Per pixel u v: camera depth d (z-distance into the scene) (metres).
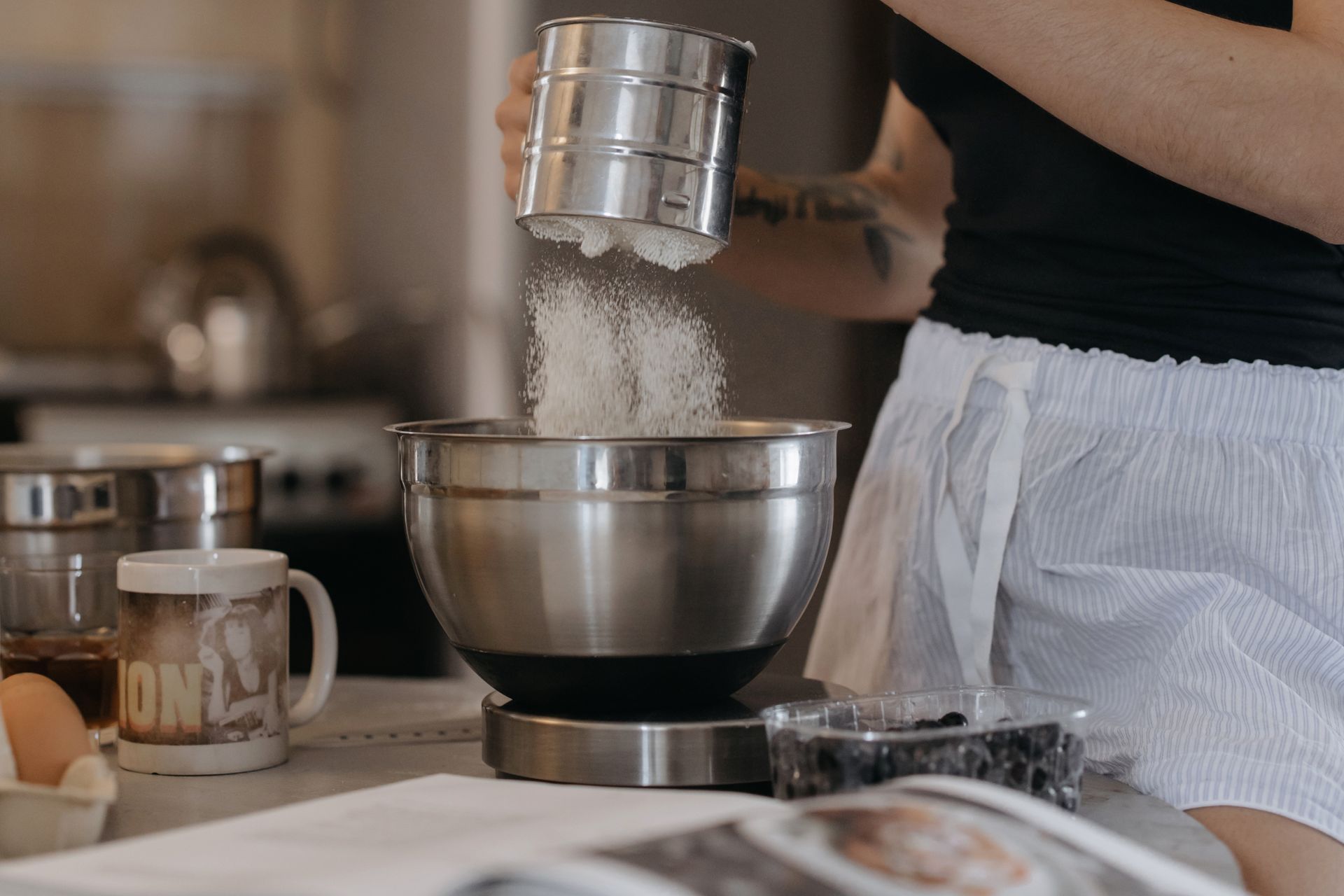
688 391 0.90
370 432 2.54
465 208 2.72
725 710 0.74
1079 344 0.91
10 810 0.57
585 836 0.50
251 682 0.76
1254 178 0.76
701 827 0.49
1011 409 0.91
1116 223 0.89
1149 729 0.79
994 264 0.98
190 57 2.88
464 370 2.70
